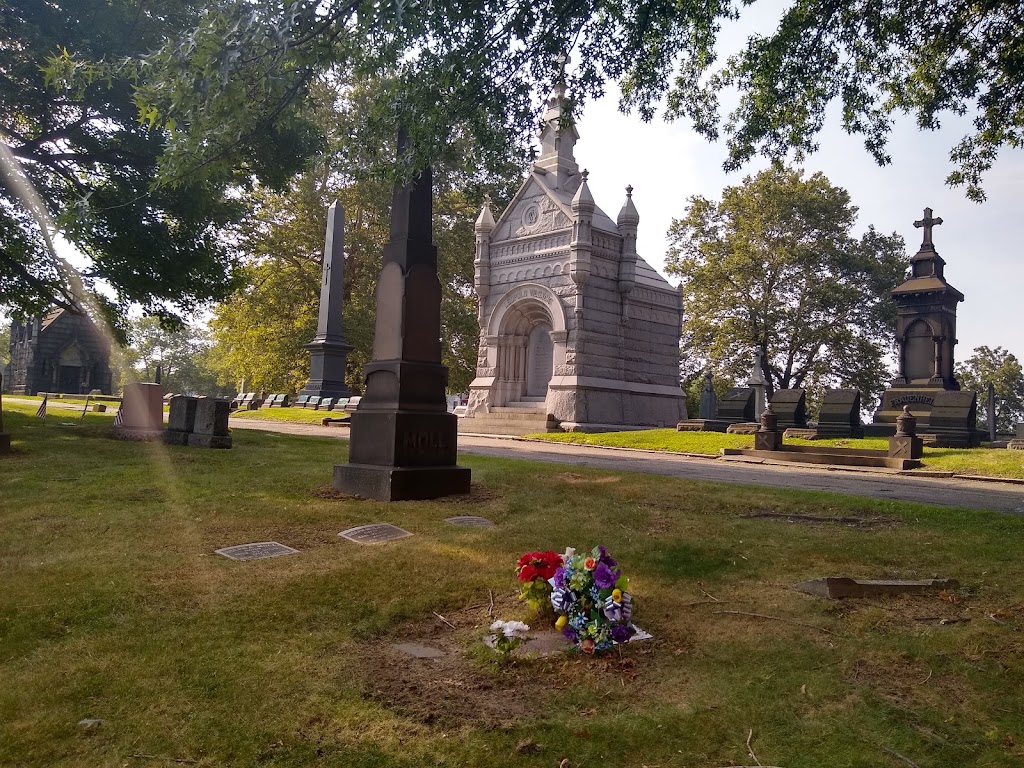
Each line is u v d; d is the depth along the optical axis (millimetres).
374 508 8391
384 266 10383
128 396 16281
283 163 20094
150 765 2982
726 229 49062
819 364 50594
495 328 32062
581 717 3559
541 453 18609
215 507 8062
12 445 12977
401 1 7625
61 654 4008
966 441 24953
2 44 16766
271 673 3908
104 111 17141
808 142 13453
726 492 10320
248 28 7836
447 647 4531
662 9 10828
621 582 4559
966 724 3570
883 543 7336
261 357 42969
